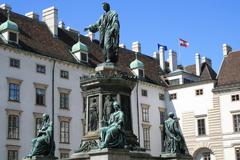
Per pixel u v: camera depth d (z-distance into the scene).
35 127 55.00
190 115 72.31
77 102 60.75
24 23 60.72
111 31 24.95
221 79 71.12
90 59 65.12
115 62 25.08
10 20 58.84
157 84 74.31
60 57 59.88
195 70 83.44
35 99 55.66
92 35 71.50
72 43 66.12
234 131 67.44
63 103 58.97
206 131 70.31
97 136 23.02
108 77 23.56
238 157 66.69
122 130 20.16
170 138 25.22
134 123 68.31
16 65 54.19
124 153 19.64
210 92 70.69
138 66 72.25
